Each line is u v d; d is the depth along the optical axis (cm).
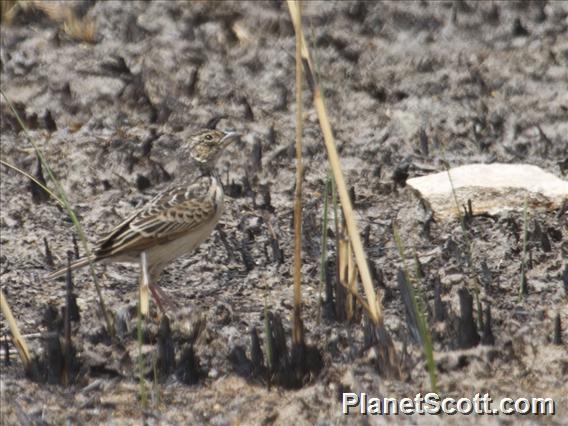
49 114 1914
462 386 1212
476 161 1803
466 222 1576
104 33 2222
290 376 1227
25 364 1238
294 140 1866
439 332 1294
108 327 1304
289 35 2216
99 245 1353
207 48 2178
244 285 1448
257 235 1583
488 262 1473
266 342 1267
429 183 1647
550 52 2128
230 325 1341
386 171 1775
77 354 1269
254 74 2086
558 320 1280
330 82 2053
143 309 1231
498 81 2048
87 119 1944
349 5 2297
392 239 1558
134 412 1188
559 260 1466
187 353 1243
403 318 1340
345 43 2178
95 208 1666
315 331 1318
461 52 2153
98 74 2053
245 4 2312
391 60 2128
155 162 1784
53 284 1449
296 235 1221
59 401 1203
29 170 1781
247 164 1788
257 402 1201
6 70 2083
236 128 1909
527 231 1530
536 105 1967
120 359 1260
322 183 1742
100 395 1218
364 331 1267
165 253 1372
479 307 1297
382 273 1435
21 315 1373
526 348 1276
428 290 1403
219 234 1572
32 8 2277
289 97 2012
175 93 2023
